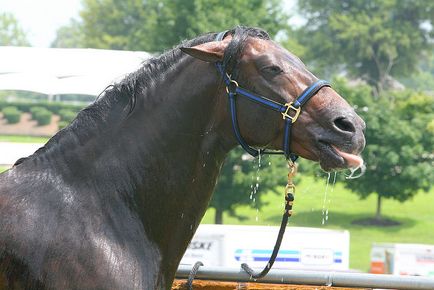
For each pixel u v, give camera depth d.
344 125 6.12
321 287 7.77
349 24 85.69
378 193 47.25
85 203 6.15
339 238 16.56
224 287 7.85
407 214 56.19
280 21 38.88
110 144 6.33
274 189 37.12
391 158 45.19
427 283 7.42
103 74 11.98
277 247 6.56
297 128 6.20
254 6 38.28
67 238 5.98
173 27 36.38
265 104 6.25
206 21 35.94
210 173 6.51
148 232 6.34
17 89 11.84
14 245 5.94
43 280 5.89
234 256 16.66
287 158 6.41
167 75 6.48
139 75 6.51
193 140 6.43
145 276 6.18
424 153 46.88
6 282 5.94
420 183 46.22
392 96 57.84
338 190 61.81
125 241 6.18
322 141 6.13
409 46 87.12
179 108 6.42
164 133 6.39
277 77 6.25
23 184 6.17
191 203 6.47
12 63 11.94
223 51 6.34
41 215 6.03
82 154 6.29
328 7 90.81
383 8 86.94
